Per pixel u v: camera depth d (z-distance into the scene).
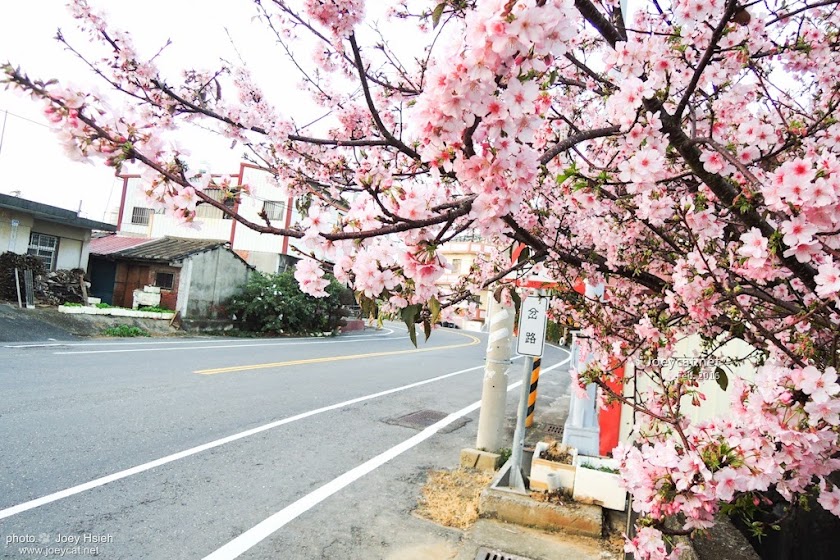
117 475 4.47
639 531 1.57
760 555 2.62
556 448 5.30
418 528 4.02
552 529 4.04
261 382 9.13
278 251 24.80
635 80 1.72
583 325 3.23
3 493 3.94
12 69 1.33
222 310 19.39
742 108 2.53
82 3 2.66
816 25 2.70
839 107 2.41
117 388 7.47
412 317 1.65
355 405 8.05
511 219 1.57
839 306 1.63
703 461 1.49
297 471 4.99
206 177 1.82
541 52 1.21
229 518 3.92
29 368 8.27
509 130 1.31
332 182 3.40
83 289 16.41
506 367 5.87
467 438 6.72
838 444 1.67
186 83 3.33
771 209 1.63
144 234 28.27
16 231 15.09
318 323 22.56
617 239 2.62
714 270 1.93
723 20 1.68
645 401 2.77
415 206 1.56
